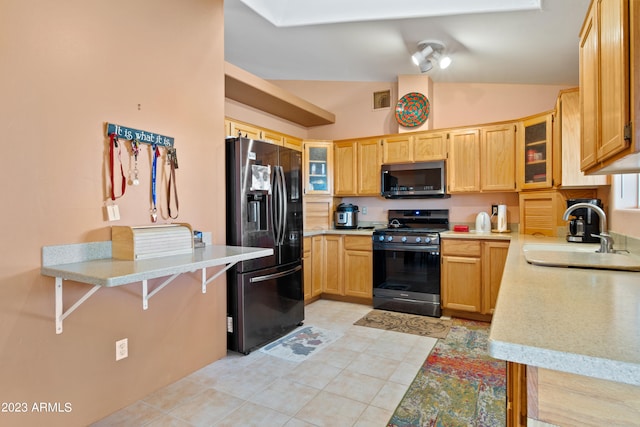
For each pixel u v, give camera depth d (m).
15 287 1.64
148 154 2.23
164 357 2.31
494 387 2.26
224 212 2.79
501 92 4.09
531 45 2.97
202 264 1.88
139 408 2.06
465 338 3.10
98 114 1.96
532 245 2.59
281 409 2.04
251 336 2.86
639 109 0.98
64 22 1.81
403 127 4.36
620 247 2.38
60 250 1.79
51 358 1.76
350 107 4.93
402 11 2.79
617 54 1.13
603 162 1.41
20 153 1.65
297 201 3.45
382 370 2.51
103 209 1.98
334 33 3.32
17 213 1.64
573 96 2.89
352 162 4.57
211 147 2.67
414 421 1.93
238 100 4.11
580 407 0.79
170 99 2.37
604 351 0.73
